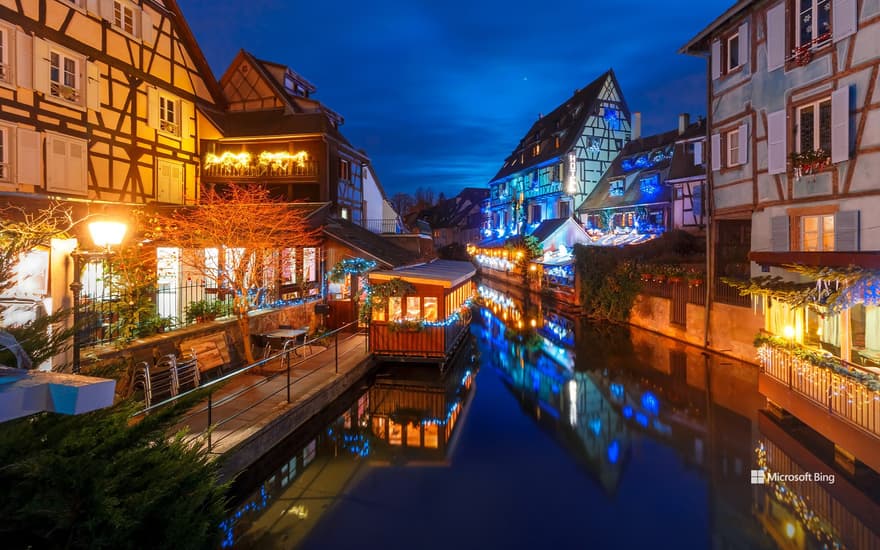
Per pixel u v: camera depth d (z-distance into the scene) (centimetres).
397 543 604
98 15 1489
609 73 4050
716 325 1530
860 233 1062
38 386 177
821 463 802
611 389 1246
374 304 1317
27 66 1283
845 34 1079
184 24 1852
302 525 645
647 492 734
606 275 2208
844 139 1080
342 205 2223
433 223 7712
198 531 358
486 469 816
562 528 641
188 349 952
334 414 1018
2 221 593
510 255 3925
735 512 674
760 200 1352
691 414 1049
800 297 887
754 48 1362
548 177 4216
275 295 1346
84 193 1440
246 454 707
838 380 729
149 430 329
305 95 2497
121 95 1589
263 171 2005
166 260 1167
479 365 1507
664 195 3011
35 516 274
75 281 682
